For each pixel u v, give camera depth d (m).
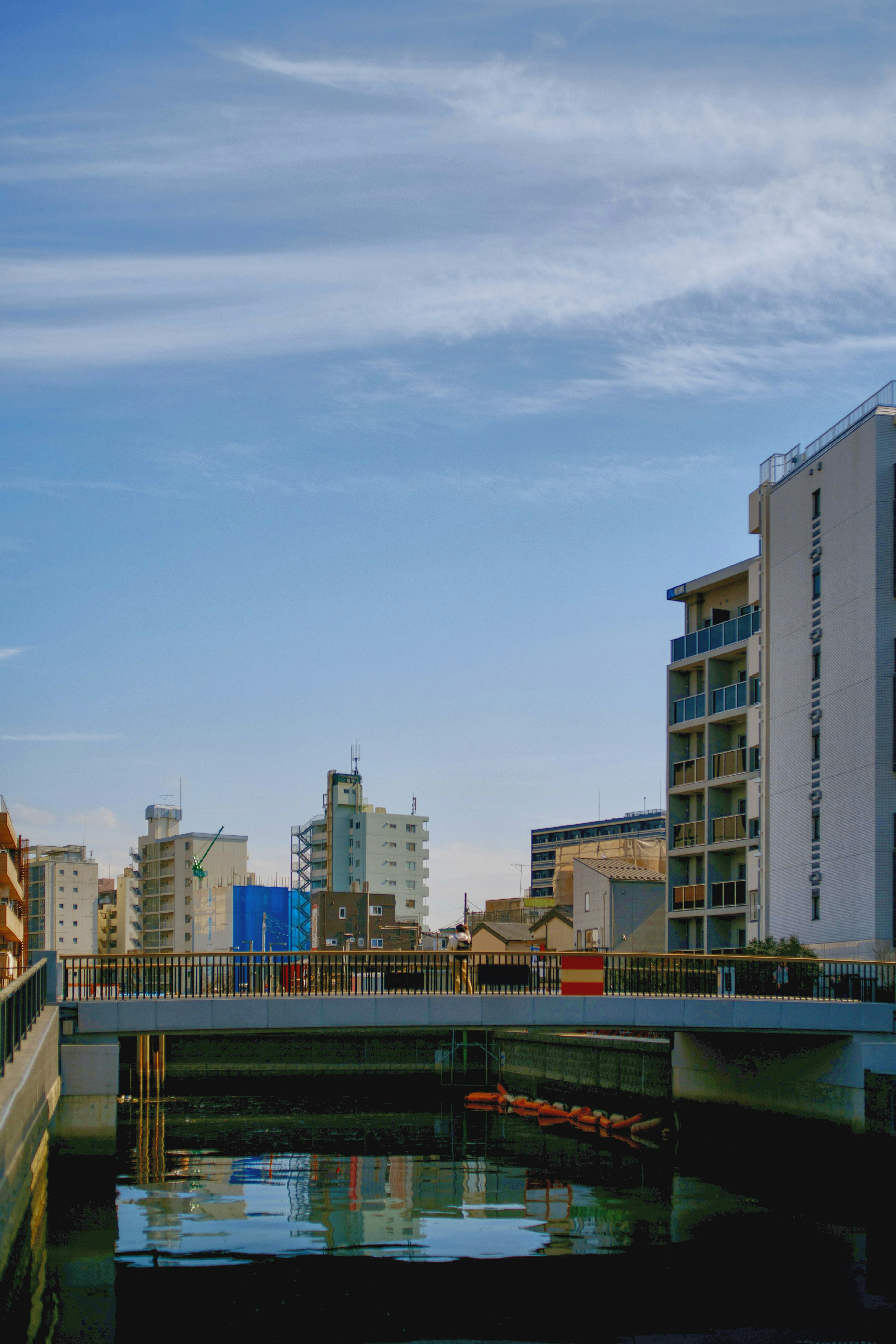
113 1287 21.50
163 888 171.25
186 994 32.44
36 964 28.80
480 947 94.00
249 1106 57.25
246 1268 22.86
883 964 36.84
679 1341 19.27
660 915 78.75
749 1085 40.47
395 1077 67.69
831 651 51.31
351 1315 20.03
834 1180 33.53
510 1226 26.64
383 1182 32.34
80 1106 30.50
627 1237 25.75
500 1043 64.75
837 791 50.12
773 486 58.00
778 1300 21.38
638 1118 44.59
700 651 68.19
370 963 33.97
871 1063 34.12
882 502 48.50
